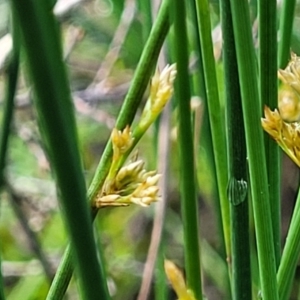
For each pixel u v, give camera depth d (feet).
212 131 0.43
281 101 0.40
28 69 0.21
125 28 0.88
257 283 0.49
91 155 1.06
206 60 0.42
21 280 0.94
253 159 0.35
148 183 0.38
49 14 0.21
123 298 0.94
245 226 0.39
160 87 0.38
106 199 0.38
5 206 0.99
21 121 0.93
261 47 0.38
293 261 0.39
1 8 0.85
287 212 0.91
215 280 0.88
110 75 1.01
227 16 0.36
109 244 0.99
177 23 0.40
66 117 0.22
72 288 0.89
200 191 0.95
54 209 0.97
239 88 0.37
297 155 0.36
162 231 0.65
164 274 0.64
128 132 0.38
